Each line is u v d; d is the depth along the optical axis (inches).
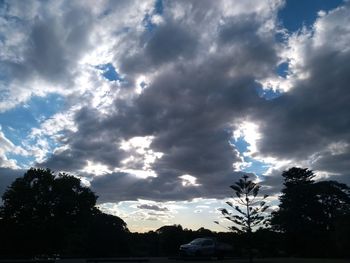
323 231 2230.6
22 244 2175.2
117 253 2226.9
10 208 2209.6
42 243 2190.0
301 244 2174.0
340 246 1819.6
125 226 2384.4
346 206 2338.8
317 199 2364.7
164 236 2298.2
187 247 1480.1
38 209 2231.8
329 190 2361.0
